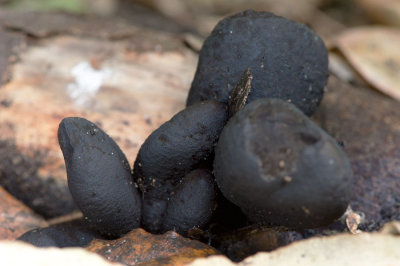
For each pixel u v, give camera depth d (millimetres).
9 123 341
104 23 374
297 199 277
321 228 307
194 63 367
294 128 278
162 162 302
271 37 309
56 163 338
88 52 360
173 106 354
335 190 276
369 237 291
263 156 277
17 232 322
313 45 313
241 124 281
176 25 611
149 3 641
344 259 287
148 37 371
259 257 287
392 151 331
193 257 291
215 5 662
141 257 291
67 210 339
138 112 350
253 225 310
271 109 281
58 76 354
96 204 294
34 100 346
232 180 281
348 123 343
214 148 300
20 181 339
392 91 387
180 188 301
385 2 546
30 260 274
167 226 302
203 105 300
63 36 362
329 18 667
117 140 344
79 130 292
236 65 310
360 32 413
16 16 366
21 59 354
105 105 350
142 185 308
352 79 407
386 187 323
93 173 291
